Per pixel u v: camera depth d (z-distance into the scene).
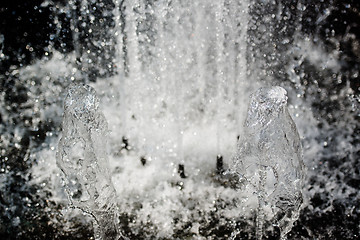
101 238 1.80
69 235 1.85
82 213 1.95
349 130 2.37
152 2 2.32
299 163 1.79
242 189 2.01
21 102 2.46
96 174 1.80
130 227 1.88
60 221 1.92
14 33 2.50
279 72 2.47
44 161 2.25
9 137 2.36
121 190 2.09
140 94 2.50
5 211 1.98
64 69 2.53
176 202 2.00
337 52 2.46
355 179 2.12
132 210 1.97
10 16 2.48
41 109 2.47
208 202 1.99
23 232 1.87
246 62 2.43
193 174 2.17
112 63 2.51
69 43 2.51
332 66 2.47
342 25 2.42
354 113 2.42
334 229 1.86
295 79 2.48
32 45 2.52
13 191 2.09
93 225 1.82
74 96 1.79
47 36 2.50
